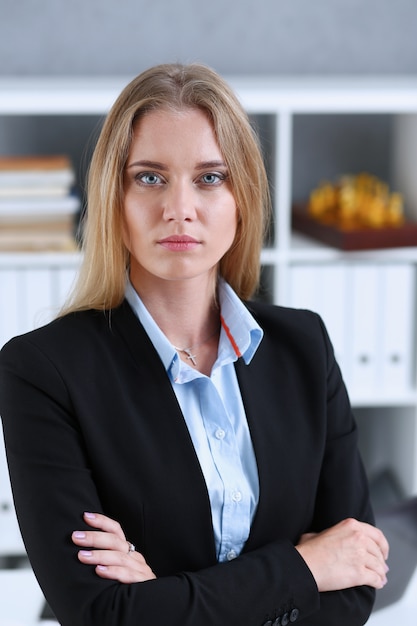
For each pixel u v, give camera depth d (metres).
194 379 1.53
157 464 1.46
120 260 1.52
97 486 1.46
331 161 3.66
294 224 3.50
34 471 1.44
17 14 3.37
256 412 1.58
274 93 2.98
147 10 3.41
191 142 1.42
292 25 3.48
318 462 1.62
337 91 3.02
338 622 1.56
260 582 1.46
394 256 3.16
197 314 1.58
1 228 3.03
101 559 1.41
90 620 1.39
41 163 3.09
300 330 1.69
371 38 3.53
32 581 1.96
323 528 1.68
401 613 1.86
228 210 1.47
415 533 2.13
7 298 3.07
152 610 1.40
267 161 3.31
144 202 1.44
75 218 3.39
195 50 3.47
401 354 3.26
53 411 1.45
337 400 1.72
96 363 1.49
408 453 3.46
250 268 1.65
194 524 1.47
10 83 3.24
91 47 3.43
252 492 1.55
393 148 3.61
